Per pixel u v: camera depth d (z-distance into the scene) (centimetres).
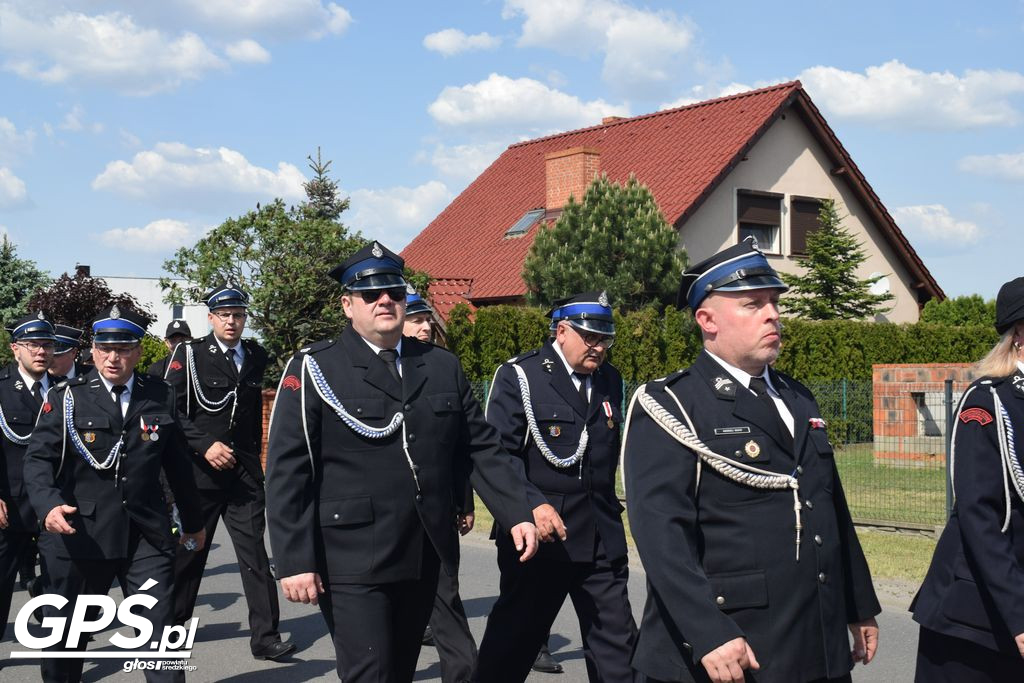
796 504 356
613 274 2038
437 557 473
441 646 609
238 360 764
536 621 542
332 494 455
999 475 395
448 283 2600
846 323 2178
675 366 1950
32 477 585
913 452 1638
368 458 457
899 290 2880
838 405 1725
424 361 479
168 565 611
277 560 441
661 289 2039
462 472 492
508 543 540
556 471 552
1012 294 410
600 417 570
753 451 357
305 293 1805
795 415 371
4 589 707
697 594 339
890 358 2228
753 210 2578
